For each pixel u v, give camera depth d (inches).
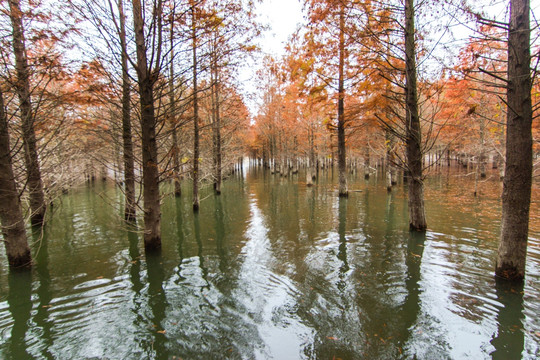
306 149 1003.3
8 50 215.0
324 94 419.8
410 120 286.5
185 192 767.1
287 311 168.1
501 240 193.6
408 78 278.2
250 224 389.1
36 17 202.2
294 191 730.8
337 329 149.6
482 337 139.9
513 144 179.0
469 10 189.8
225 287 201.3
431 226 334.3
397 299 177.3
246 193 722.2
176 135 491.5
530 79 166.6
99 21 219.5
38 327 154.9
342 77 439.8
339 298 180.7
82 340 143.7
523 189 180.1
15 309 173.5
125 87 256.4
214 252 276.7
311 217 416.8
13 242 224.5
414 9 259.6
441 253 250.1
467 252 250.2
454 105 450.0
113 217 437.4
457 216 379.9
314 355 130.4
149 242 264.1
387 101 303.1
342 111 540.7
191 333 149.2
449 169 1202.6
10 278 217.8
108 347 138.4
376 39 271.4
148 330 152.1
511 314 157.6
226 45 271.4
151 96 245.0
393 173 765.3
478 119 503.8
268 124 1205.1
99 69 253.8
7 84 222.4
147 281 213.0
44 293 193.9
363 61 310.8
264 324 155.8
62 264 246.5
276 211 474.3
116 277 220.4
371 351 131.9
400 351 131.3
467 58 235.0
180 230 366.3
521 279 186.4
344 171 571.2
